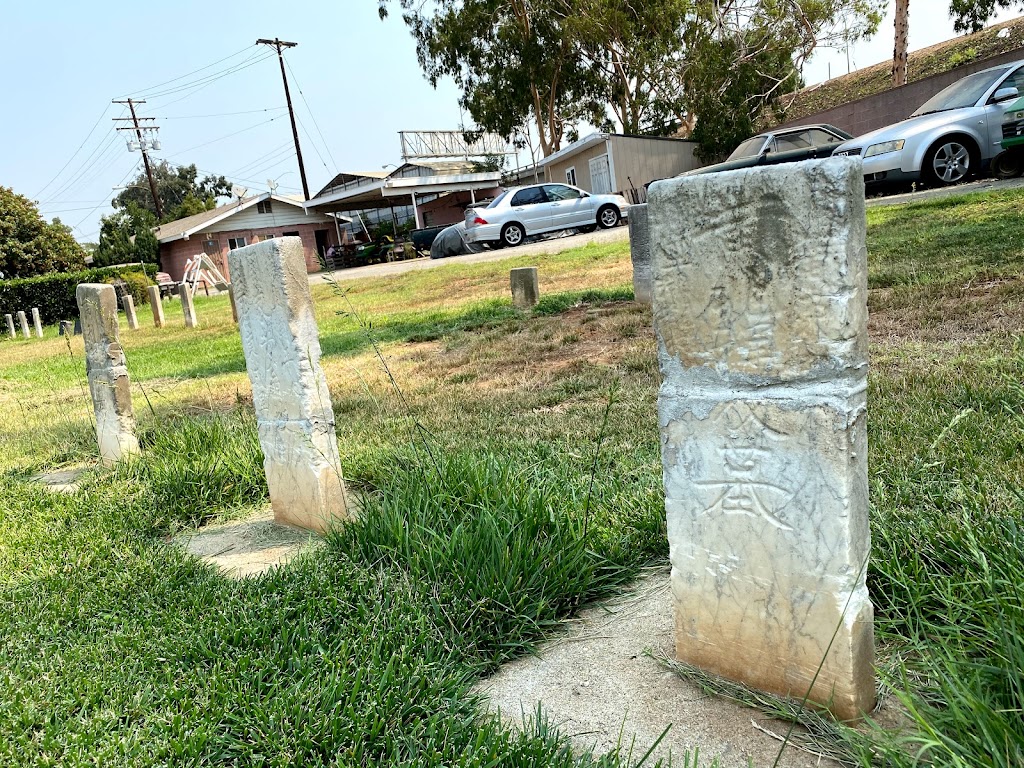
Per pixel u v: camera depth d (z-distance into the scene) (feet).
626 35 108.47
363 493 14.64
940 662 6.67
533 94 116.67
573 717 7.45
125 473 17.51
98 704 7.66
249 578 10.67
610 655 8.46
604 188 92.17
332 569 10.32
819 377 6.21
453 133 135.54
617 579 9.94
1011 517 8.13
